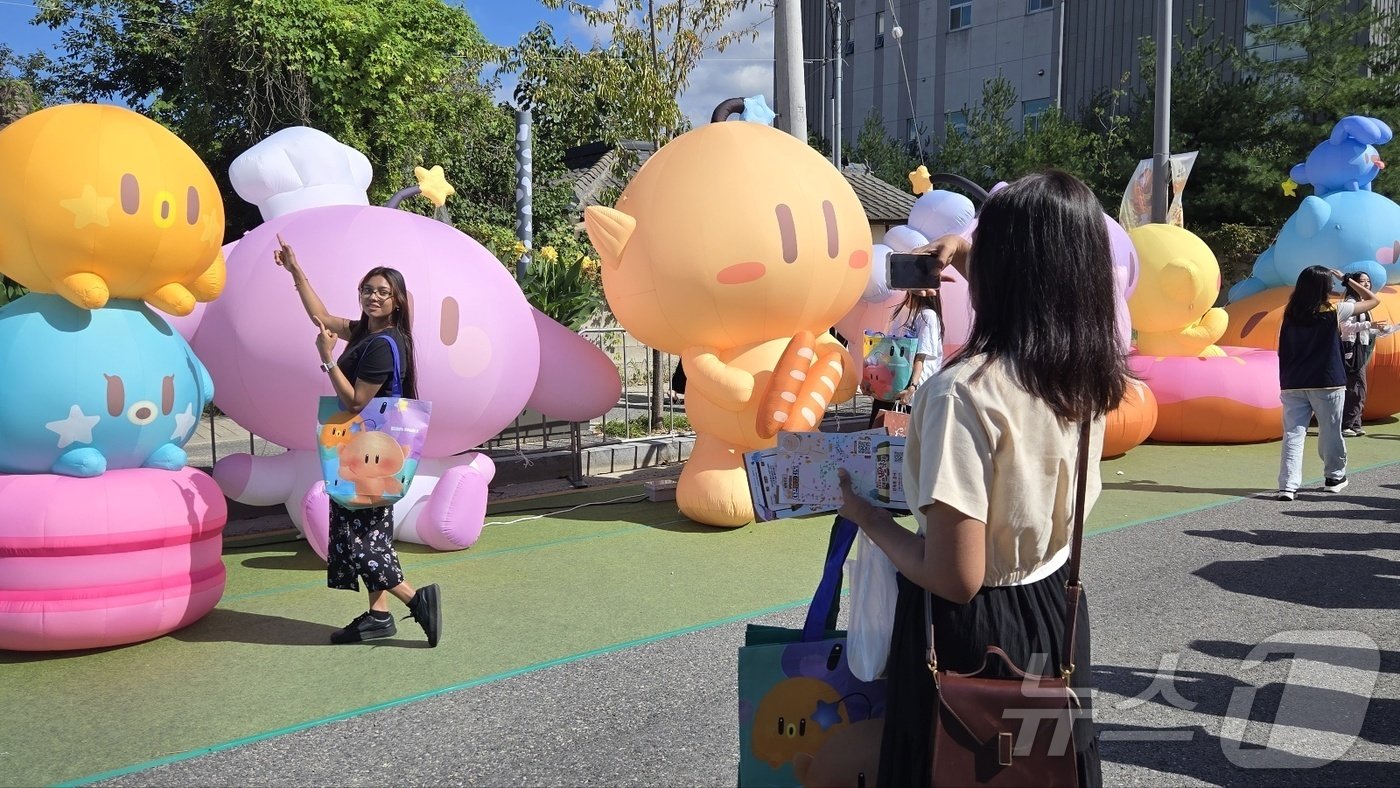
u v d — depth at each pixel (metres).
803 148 6.48
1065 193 1.79
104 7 14.43
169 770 3.35
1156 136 11.95
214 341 5.47
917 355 6.50
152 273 4.47
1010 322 1.78
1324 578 5.39
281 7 11.42
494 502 7.47
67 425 4.25
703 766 3.37
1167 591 5.18
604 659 4.34
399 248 5.57
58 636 4.16
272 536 6.50
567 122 16.47
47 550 4.12
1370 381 10.41
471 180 15.75
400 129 12.89
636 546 6.20
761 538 6.38
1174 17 23.08
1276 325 10.53
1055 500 1.85
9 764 3.39
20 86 13.59
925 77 28.59
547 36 15.66
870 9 29.86
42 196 4.14
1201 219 18.47
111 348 4.37
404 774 3.32
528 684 4.06
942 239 2.27
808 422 5.95
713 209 5.89
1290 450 7.28
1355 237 10.01
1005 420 1.74
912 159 26.81
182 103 13.36
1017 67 26.38
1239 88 18.25
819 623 2.31
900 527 1.96
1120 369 1.83
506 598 5.19
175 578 4.41
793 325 6.20
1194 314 9.36
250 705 3.87
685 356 6.33
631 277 6.20
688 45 12.57
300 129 6.41
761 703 2.19
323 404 4.33
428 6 13.60
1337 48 17.27
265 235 5.69
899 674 1.94
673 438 9.45
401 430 4.27
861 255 6.37
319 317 4.43
